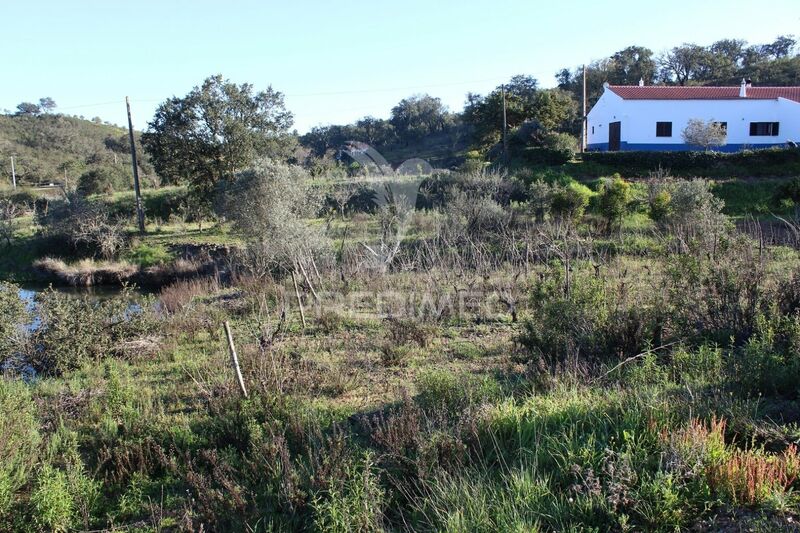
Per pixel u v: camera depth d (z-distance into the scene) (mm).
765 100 29969
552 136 27266
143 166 50312
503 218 16688
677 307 7203
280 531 3906
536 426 4727
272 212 16875
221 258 19719
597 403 4996
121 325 10062
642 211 18625
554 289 8172
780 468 3598
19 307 9672
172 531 4246
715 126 28781
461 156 42219
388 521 3941
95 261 22500
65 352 9062
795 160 23938
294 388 6594
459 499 3854
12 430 5355
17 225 27828
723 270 7340
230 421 5633
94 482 4945
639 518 3500
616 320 6973
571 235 14164
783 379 5082
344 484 4156
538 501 3770
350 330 9898
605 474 3855
